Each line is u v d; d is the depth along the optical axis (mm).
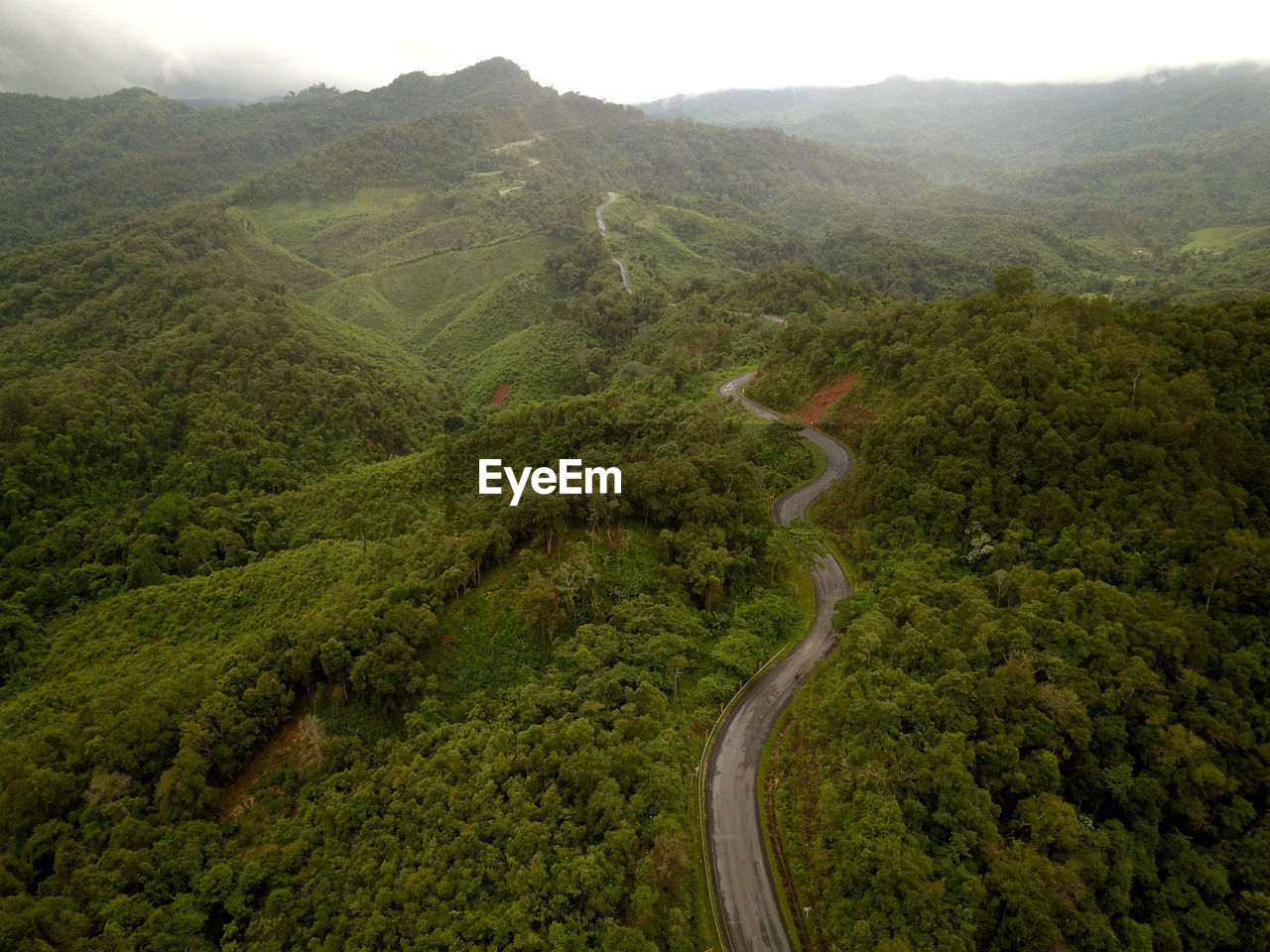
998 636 48125
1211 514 52906
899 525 69875
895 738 43969
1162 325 70312
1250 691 43281
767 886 42781
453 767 46844
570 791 44969
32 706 63500
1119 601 48469
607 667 55719
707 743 53125
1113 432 61000
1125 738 42156
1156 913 37469
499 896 39594
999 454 66188
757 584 69125
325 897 40969
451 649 58719
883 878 36906
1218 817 40000
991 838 38219
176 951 38531
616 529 70375
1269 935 35312
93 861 41062
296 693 54656
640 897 38406
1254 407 60844
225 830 46688
